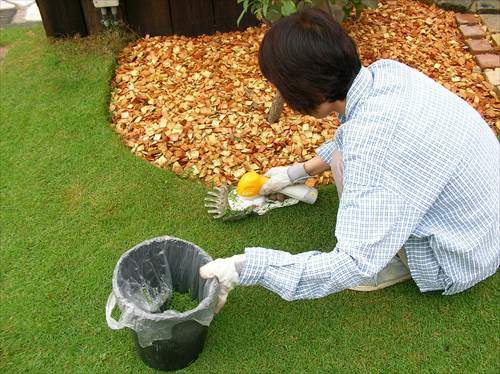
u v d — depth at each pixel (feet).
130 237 6.87
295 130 8.17
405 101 4.45
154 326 4.72
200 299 5.66
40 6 9.76
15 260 6.62
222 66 9.29
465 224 5.10
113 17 9.87
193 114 8.46
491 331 5.79
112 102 8.96
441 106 4.60
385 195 4.36
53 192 7.47
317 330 5.87
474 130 4.76
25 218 7.13
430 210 5.05
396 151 4.36
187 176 7.65
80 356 5.69
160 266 5.57
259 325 5.92
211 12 9.92
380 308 6.03
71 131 8.39
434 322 5.90
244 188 6.91
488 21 10.32
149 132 8.25
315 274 4.52
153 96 8.85
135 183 7.55
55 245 6.78
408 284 6.25
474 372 5.47
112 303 5.03
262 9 7.59
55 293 6.25
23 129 8.47
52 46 10.11
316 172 6.78
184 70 9.27
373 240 4.37
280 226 6.98
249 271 4.66
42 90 9.17
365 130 4.37
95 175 7.69
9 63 9.86
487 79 9.03
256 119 8.34
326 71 4.18
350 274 4.46
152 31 10.09
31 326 5.93
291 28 4.18
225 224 7.01
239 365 5.60
